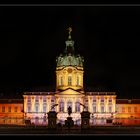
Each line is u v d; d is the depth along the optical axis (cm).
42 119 16112
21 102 16950
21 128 10406
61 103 16338
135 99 17150
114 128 10431
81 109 16250
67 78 16600
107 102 16512
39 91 16938
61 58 16912
